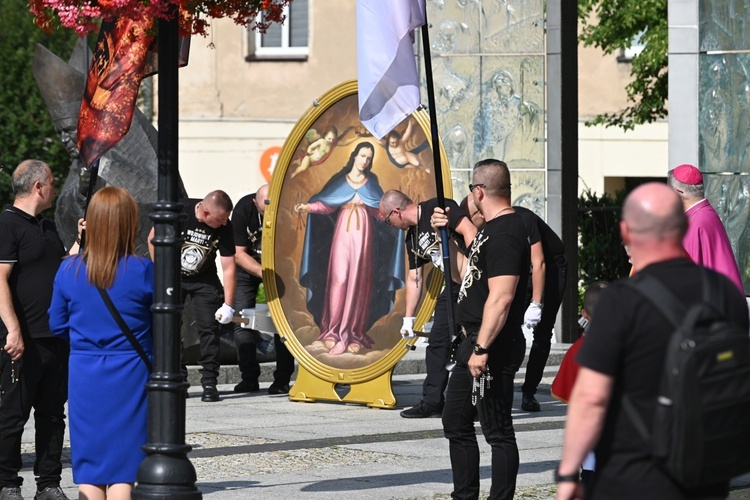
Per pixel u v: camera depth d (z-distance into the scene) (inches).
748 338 283.4
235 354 951.6
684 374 278.4
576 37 1125.1
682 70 882.8
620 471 290.8
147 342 441.7
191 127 1977.1
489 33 1148.5
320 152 824.3
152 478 422.3
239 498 518.0
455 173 1160.8
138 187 941.8
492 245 459.2
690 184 509.7
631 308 290.2
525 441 671.1
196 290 828.6
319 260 821.9
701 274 293.9
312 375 818.2
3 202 1713.8
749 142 868.0
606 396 291.3
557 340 1115.3
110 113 458.9
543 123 1136.8
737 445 279.1
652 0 1481.3
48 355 512.7
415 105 512.4
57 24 469.4
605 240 1323.8
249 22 456.1
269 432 694.5
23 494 540.1
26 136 1712.6
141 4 418.9
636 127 1947.6
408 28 507.5
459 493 481.1
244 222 860.6
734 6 869.2
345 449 639.8
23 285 510.9
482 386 463.8
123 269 435.2
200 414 767.1
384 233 802.2
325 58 1948.8
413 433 694.5
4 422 508.4
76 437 439.5
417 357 1027.9
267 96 1963.6
